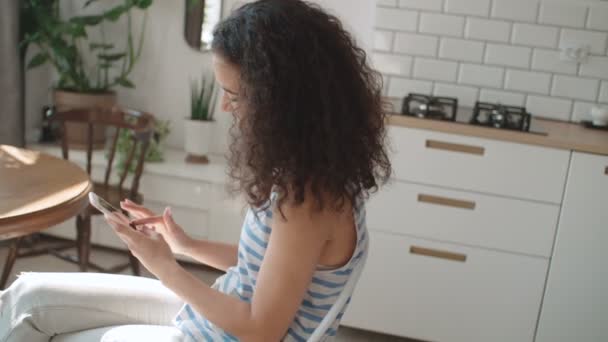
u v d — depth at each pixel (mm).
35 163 2166
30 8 3479
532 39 3121
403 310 2814
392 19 3213
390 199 2732
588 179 2568
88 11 3746
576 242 2627
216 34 1265
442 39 3189
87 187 1993
